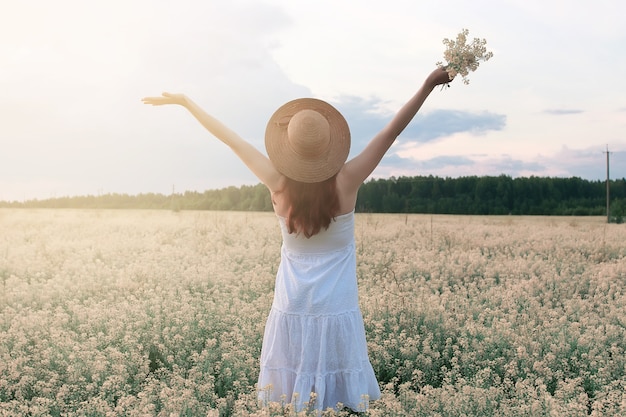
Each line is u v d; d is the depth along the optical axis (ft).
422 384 15.84
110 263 34.99
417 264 32.53
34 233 51.67
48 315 22.21
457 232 50.80
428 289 26.37
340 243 12.17
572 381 14.70
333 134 11.60
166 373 15.62
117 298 24.52
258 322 20.18
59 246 41.04
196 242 43.86
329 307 11.98
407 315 20.77
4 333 18.35
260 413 11.65
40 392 14.46
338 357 12.10
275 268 32.30
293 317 12.09
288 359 12.21
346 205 12.00
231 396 13.96
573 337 18.78
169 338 18.54
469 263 34.35
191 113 12.59
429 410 13.00
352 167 11.89
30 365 16.34
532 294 26.00
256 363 16.07
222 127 12.51
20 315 20.98
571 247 42.22
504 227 60.18
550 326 20.17
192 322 19.84
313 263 12.10
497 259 36.76
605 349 17.88
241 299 24.90
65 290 25.79
